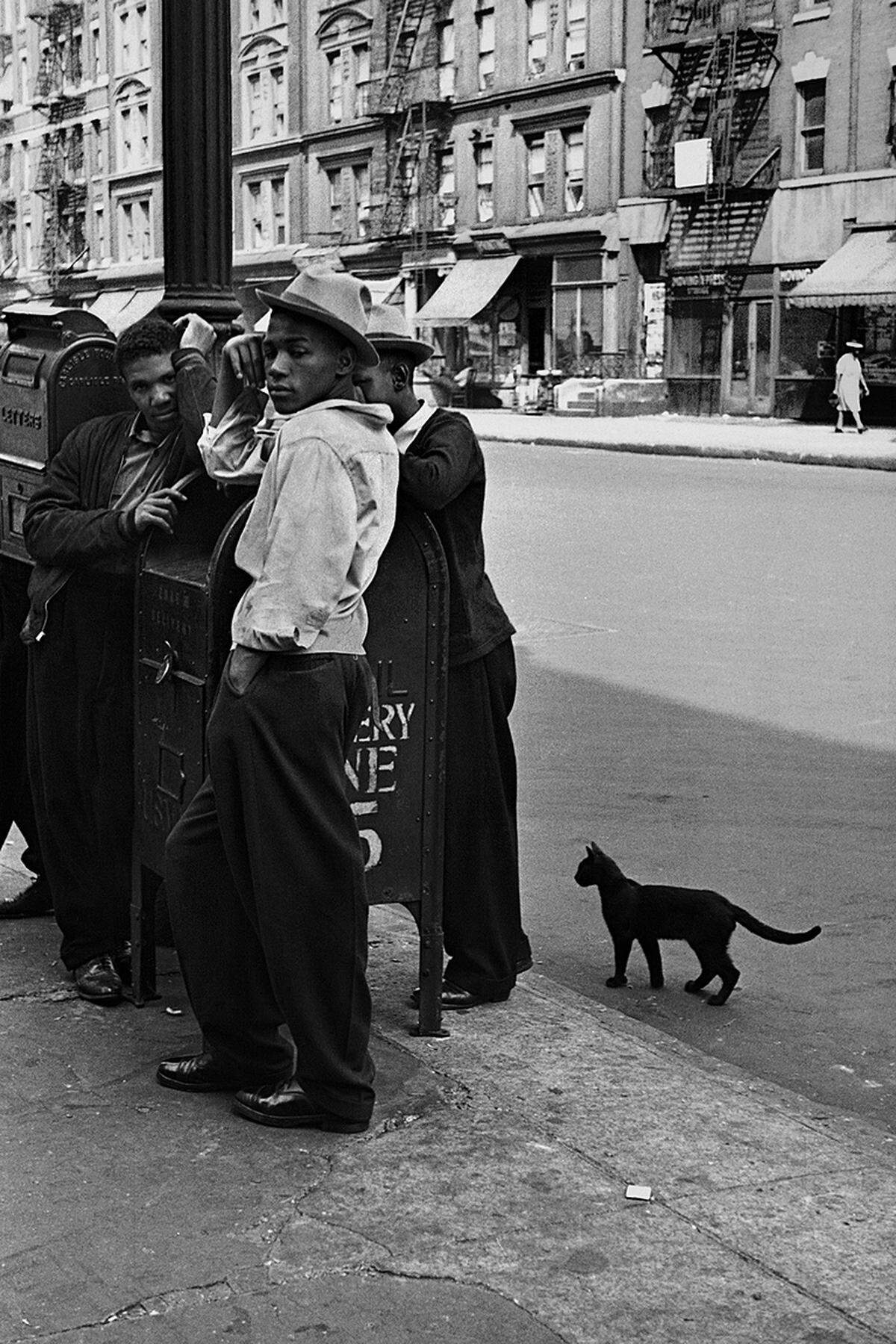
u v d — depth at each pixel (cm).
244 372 396
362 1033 385
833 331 3791
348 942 376
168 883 392
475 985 472
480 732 464
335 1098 380
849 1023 521
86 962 480
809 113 3772
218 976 392
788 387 3916
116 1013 460
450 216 4922
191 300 552
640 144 4222
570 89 4369
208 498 445
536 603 1316
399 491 418
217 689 406
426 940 442
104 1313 304
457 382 4544
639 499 2177
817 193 3747
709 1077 422
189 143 545
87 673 459
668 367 4256
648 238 4222
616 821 736
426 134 4878
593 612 1270
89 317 529
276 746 365
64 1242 329
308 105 5375
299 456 363
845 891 644
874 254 3578
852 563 1535
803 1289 314
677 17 4025
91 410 502
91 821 470
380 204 5066
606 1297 311
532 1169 364
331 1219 340
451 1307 307
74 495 472
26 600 532
